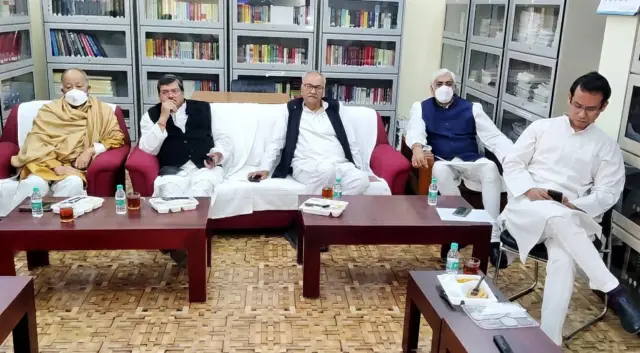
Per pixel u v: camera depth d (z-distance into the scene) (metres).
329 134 3.68
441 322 1.94
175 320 2.59
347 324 2.61
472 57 4.92
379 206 2.99
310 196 3.15
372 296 2.88
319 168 3.40
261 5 5.12
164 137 3.45
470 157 3.70
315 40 5.23
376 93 5.45
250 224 3.47
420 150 3.60
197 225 2.63
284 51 5.27
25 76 4.73
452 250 2.36
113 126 3.59
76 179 3.25
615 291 2.40
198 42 5.18
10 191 3.24
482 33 4.69
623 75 2.84
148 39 5.10
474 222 2.77
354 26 5.22
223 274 3.06
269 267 3.16
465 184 3.67
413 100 5.76
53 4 4.93
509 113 4.25
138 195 2.80
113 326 2.52
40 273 3.01
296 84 5.39
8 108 4.35
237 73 5.23
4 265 2.51
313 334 2.51
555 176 2.80
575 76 3.47
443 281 2.17
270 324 2.58
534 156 2.88
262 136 3.82
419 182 3.65
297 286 2.95
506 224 2.72
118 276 3.01
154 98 5.24
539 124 2.88
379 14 5.24
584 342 2.54
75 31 5.03
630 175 2.82
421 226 2.71
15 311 1.92
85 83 3.63
